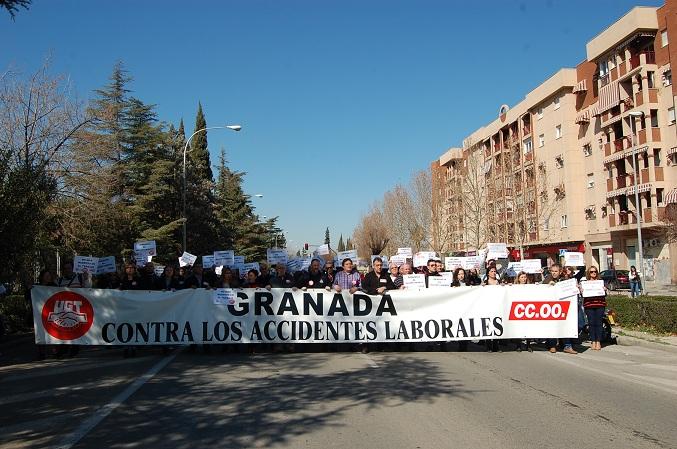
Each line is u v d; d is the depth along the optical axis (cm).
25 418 673
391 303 1198
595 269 1274
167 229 3553
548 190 5294
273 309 1188
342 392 803
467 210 5441
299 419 662
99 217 2503
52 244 2270
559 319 1200
